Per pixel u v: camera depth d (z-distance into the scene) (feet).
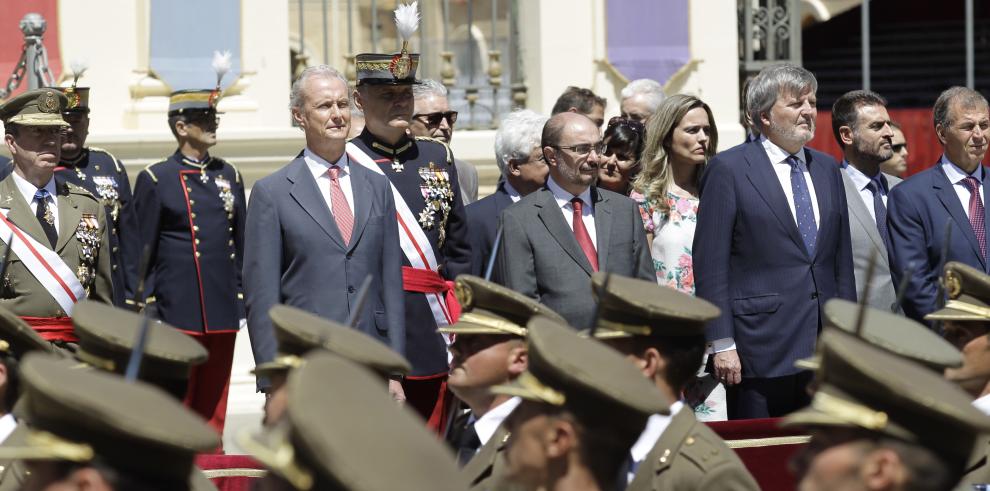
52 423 30.53
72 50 121.70
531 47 132.77
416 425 25.55
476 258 87.92
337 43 196.75
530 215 78.84
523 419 39.09
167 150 117.08
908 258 88.02
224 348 107.86
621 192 90.22
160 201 106.11
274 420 45.55
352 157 80.53
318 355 27.12
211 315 106.63
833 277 80.59
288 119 124.36
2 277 62.80
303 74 76.33
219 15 123.03
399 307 75.97
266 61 123.95
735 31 132.05
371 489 23.76
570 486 38.40
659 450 48.62
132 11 122.52
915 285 87.76
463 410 63.57
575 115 79.87
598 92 131.95
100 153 102.01
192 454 30.83
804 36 227.81
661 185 86.99
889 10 226.17
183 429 30.19
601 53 131.13
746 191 79.82
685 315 49.37
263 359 71.92
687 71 132.26
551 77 131.54
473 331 56.03
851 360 34.40
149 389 31.99
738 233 80.12
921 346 47.39
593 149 78.79
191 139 107.96
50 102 82.33
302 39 134.82
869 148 93.35
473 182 104.17
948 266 59.52
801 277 79.10
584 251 78.84
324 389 25.91
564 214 79.36
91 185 99.30
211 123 108.47
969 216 89.51
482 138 126.00
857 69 219.41
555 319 56.34
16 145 81.82
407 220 81.15
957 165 90.43
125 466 30.14
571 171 78.69
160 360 45.68
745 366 79.46
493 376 56.29
